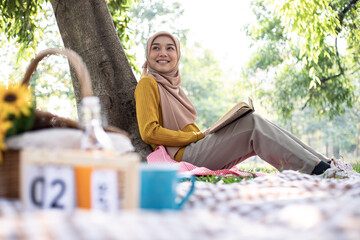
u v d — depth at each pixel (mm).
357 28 9555
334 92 11156
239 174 2990
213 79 29672
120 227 848
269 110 15906
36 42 6488
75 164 1170
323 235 838
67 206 1157
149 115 3332
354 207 1000
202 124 29281
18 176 1261
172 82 3688
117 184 1176
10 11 5566
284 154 2855
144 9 26453
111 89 3695
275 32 14336
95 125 1342
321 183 2018
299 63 10711
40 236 768
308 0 6562
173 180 1295
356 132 31766
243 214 1298
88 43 3746
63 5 3811
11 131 1287
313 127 34656
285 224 1007
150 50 3721
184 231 884
